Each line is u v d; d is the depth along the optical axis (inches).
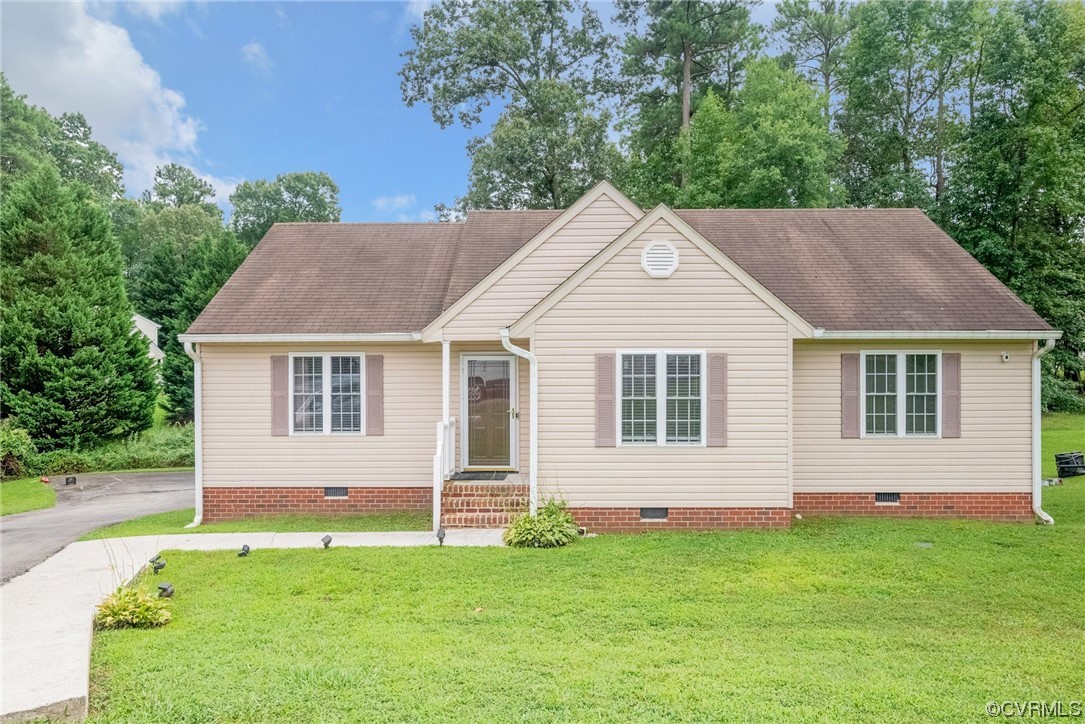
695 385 407.8
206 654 223.0
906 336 442.9
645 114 1291.8
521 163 1079.6
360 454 487.2
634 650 227.1
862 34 1163.3
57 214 822.5
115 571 312.5
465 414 493.7
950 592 289.7
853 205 1222.3
